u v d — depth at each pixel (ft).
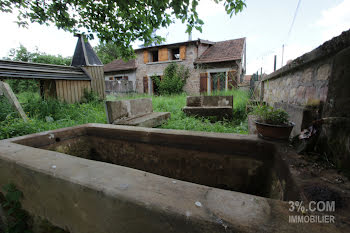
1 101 13.00
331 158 3.54
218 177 5.57
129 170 3.22
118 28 12.90
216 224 1.97
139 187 2.64
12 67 16.56
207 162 5.67
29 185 3.65
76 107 18.81
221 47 39.14
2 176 4.23
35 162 3.65
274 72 10.24
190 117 15.29
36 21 11.95
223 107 16.47
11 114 12.34
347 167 3.10
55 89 20.31
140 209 2.33
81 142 7.57
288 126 4.64
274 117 5.04
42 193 3.46
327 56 4.36
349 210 2.22
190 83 38.11
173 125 12.17
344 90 3.37
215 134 5.71
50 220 3.55
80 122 13.08
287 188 3.31
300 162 3.63
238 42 38.63
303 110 4.86
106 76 50.47
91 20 12.52
